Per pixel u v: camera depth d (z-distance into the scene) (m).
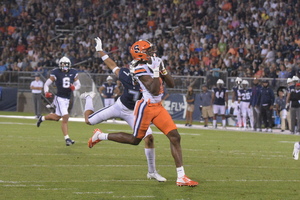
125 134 22.30
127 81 23.61
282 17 75.69
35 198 18.22
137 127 21.34
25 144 34.66
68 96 35.06
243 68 69.81
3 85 80.44
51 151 31.34
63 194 19.00
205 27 80.81
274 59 70.12
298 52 68.62
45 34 92.81
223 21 80.19
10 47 90.56
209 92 60.25
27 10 97.12
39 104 65.44
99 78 72.50
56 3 97.00
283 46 70.75
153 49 21.61
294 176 24.30
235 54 73.00
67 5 96.69
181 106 69.88
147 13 89.81
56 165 25.81
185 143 39.06
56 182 21.30
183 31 81.88
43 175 22.83
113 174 23.61
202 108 60.53
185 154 31.97
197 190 20.38
